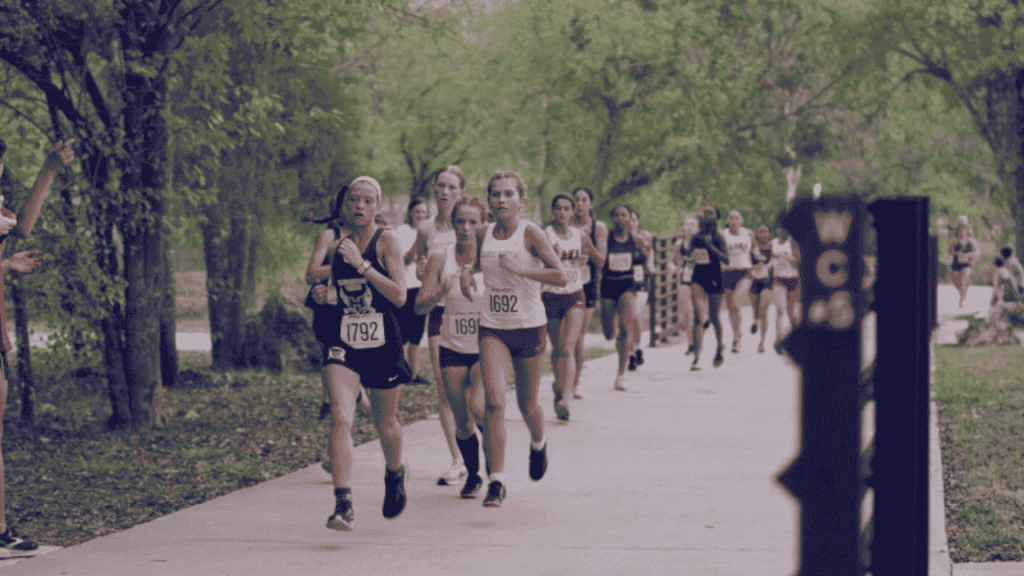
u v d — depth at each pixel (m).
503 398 15.02
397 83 63.06
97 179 23.69
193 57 25.97
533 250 14.84
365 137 60.22
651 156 60.75
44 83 22.73
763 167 63.31
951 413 24.27
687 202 64.12
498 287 14.93
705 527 14.19
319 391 32.16
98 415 26.31
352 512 13.35
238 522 14.71
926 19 57.59
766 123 62.31
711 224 33.25
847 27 60.34
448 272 15.43
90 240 22.95
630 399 27.03
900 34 58.94
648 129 60.38
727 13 61.00
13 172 23.81
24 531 14.97
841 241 4.14
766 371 33.56
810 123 61.94
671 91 59.94
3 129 24.09
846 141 64.88
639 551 13.02
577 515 14.93
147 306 24.45
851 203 4.14
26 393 24.22
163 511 16.27
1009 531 13.88
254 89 25.56
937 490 15.86
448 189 17.67
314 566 12.50
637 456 19.30
